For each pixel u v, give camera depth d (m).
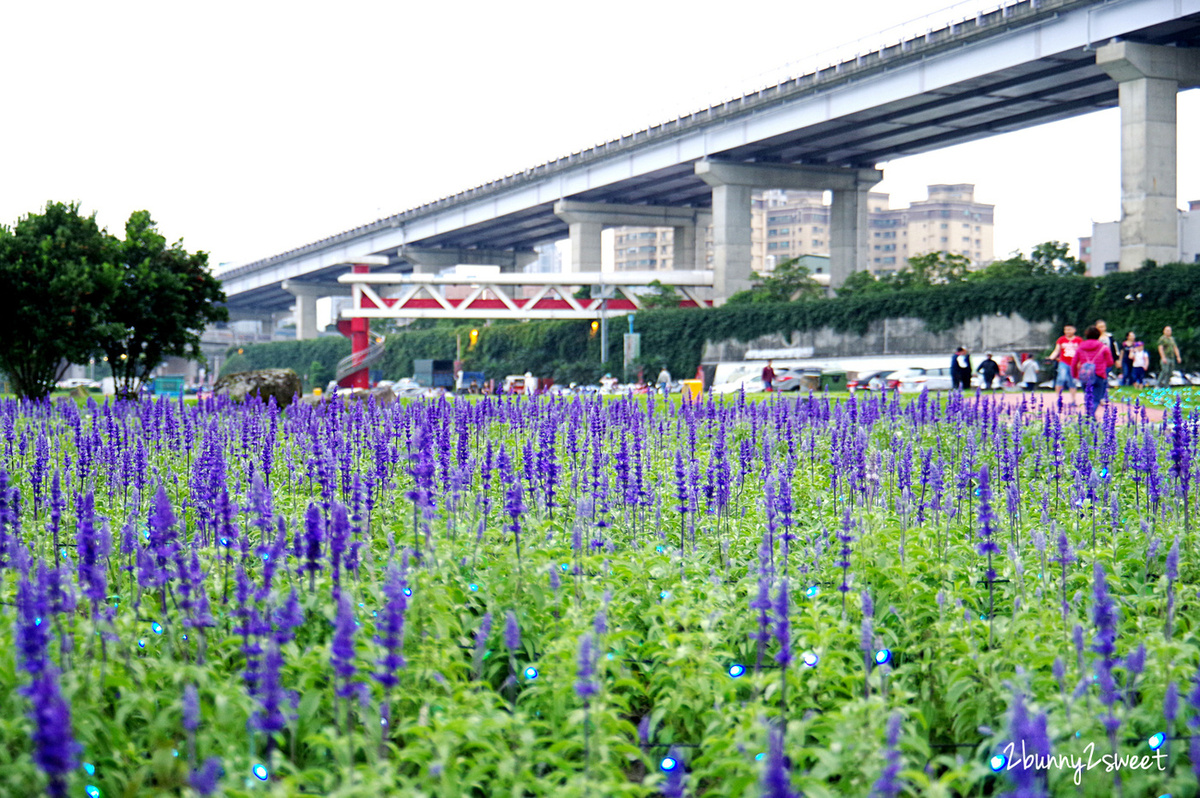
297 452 11.84
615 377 84.81
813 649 5.53
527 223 118.12
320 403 16.62
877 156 91.50
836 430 12.48
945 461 13.17
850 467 10.00
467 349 107.75
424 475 7.16
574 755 5.00
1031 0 59.75
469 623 5.99
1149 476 8.98
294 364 134.38
